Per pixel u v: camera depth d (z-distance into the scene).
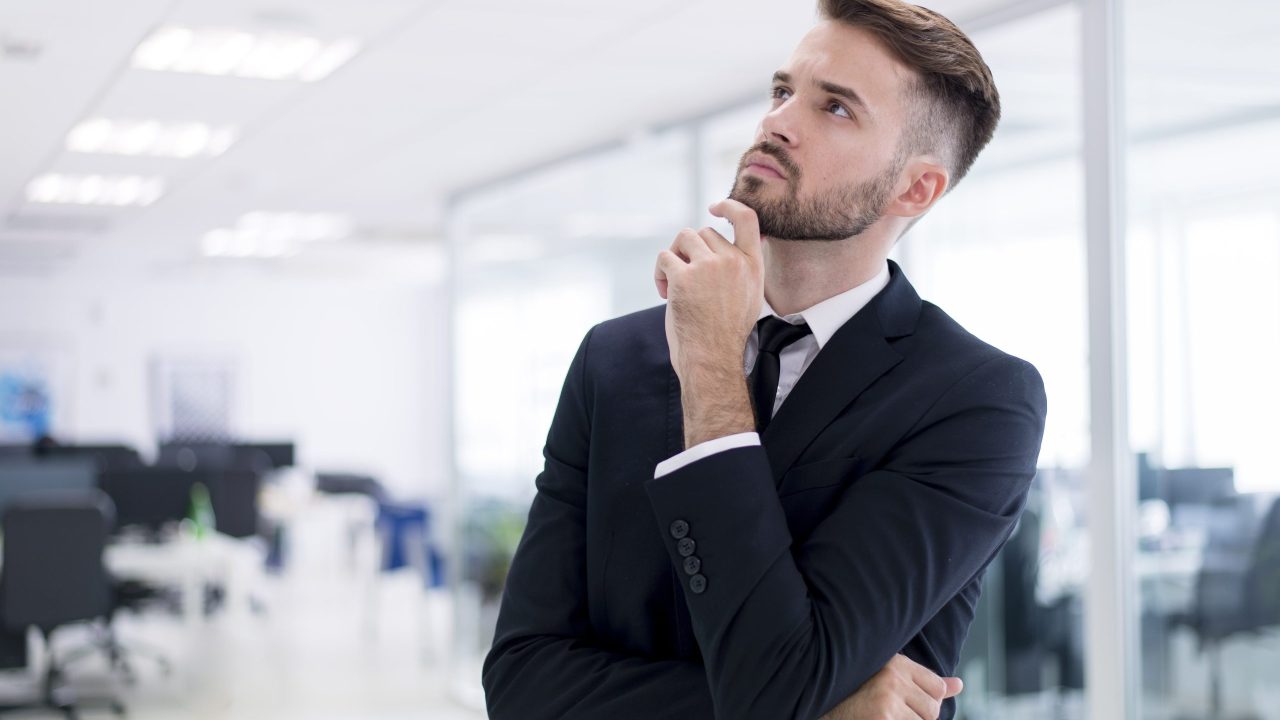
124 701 5.99
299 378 12.27
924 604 0.95
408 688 6.37
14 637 5.69
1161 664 2.97
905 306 1.06
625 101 4.62
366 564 8.83
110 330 11.44
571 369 1.15
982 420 0.99
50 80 4.36
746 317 0.98
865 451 0.99
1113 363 3.04
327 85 4.46
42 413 11.12
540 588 1.11
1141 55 3.01
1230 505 2.80
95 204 7.23
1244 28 2.76
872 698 0.94
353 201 7.14
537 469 5.49
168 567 6.27
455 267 6.67
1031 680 4.16
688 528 0.93
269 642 7.60
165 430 11.64
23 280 11.10
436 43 3.93
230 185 6.58
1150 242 2.98
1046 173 3.66
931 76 1.02
